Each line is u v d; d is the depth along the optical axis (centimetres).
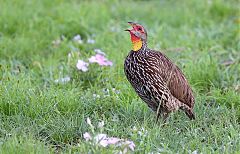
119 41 1523
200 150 978
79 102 1138
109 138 936
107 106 1148
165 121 1089
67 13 1697
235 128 1060
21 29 1569
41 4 1777
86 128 1034
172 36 1603
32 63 1371
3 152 921
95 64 1289
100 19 1683
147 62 1065
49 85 1262
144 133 991
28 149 927
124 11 1783
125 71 1098
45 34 1556
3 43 1449
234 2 1905
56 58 1414
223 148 981
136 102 1152
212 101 1207
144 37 1079
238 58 1427
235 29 1609
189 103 1102
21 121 1060
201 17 1775
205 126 1070
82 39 1573
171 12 1798
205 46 1517
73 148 968
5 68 1287
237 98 1188
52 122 1058
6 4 1717
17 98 1122
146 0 1948
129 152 916
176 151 972
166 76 1071
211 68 1319
